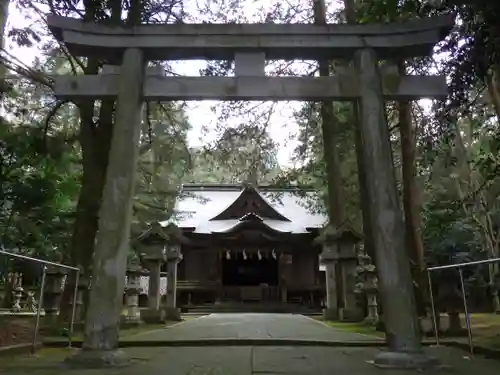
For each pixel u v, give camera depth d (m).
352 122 13.88
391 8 7.04
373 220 4.93
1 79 10.42
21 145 10.03
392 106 12.76
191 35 5.47
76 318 8.92
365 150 5.20
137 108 5.28
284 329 9.70
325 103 14.84
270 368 4.34
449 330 7.76
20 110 11.29
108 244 4.75
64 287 9.16
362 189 11.27
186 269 27.25
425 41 5.37
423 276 8.29
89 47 5.42
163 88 5.41
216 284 26.34
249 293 26.41
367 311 11.95
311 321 13.30
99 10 9.59
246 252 26.91
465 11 5.84
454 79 6.29
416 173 11.08
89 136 10.38
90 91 5.42
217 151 15.74
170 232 14.58
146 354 5.60
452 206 14.70
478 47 5.81
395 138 14.77
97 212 9.97
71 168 14.12
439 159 13.78
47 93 12.06
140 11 10.57
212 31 5.48
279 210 29.48
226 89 5.41
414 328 4.50
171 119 13.33
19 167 11.05
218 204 30.52
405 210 9.71
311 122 16.36
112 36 5.45
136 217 19.42
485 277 17.19
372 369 4.25
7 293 11.30
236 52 5.54
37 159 10.98
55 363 4.63
